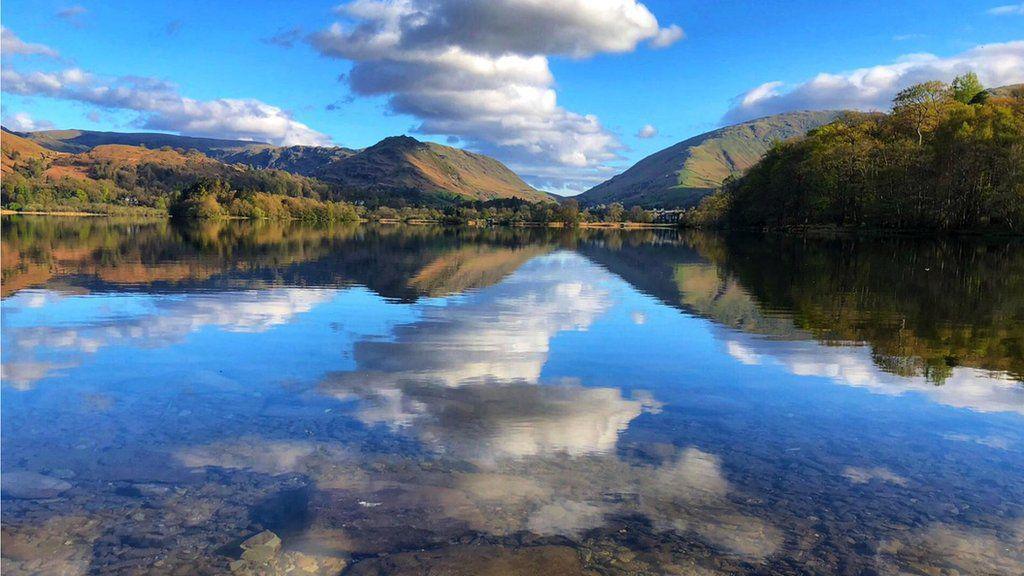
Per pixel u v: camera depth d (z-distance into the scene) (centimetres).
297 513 636
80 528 598
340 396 1041
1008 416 977
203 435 850
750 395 1080
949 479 743
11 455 772
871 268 3588
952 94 9806
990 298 2305
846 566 555
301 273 3112
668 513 648
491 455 795
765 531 614
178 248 4812
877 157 8331
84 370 1190
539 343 1504
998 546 593
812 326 1762
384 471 740
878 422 945
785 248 5931
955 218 7400
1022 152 6297
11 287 2372
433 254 4950
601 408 999
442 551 569
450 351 1401
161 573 527
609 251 5838
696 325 1767
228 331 1594
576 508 655
